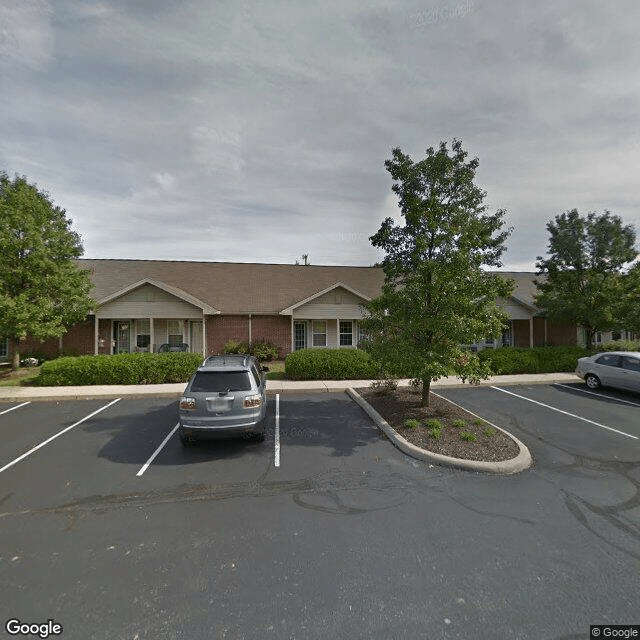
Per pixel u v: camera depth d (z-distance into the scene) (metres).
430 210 7.47
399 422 7.44
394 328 7.95
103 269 20.44
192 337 18.95
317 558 3.42
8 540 3.73
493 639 2.55
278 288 20.91
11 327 12.20
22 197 13.27
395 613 2.77
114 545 3.64
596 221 15.71
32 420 8.18
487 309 7.21
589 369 11.74
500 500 4.56
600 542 3.69
